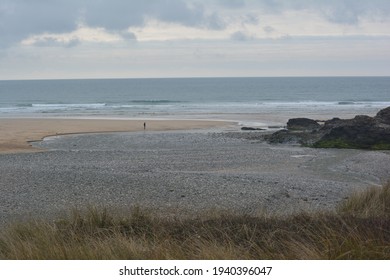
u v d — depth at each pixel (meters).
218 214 11.99
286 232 8.04
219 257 6.22
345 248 6.54
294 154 32.34
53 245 6.80
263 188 19.41
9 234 8.34
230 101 105.81
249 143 38.53
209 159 29.77
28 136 42.28
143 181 20.31
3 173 22.55
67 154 32.06
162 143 38.31
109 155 31.58
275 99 115.00
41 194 18.22
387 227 8.36
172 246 7.01
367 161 28.73
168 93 150.38
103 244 6.87
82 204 16.53
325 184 21.03
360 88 175.50
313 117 62.38
